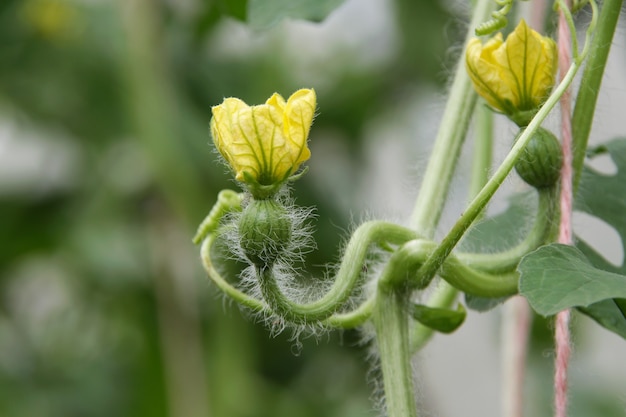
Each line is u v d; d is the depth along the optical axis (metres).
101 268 0.95
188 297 0.91
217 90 0.97
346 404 0.99
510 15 0.52
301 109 0.44
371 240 0.46
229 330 0.88
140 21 0.85
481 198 0.44
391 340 0.46
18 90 1.00
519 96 0.45
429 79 0.94
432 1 0.92
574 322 0.50
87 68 0.98
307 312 0.45
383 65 1.00
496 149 0.52
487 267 0.46
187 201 0.85
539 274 0.43
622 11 0.48
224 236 0.49
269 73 0.96
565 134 0.46
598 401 0.86
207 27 0.89
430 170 0.49
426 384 0.97
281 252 0.45
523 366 0.52
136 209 0.96
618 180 0.51
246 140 0.44
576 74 0.46
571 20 0.45
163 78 0.86
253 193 0.44
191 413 0.90
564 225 0.45
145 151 0.85
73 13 0.99
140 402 0.92
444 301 0.51
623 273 0.50
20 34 0.99
